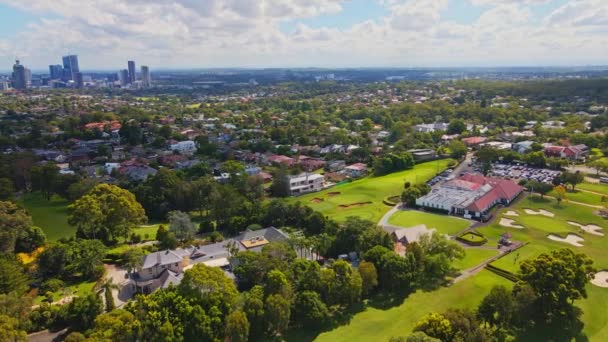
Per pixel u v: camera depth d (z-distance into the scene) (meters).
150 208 159.88
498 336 78.19
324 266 110.12
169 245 123.69
